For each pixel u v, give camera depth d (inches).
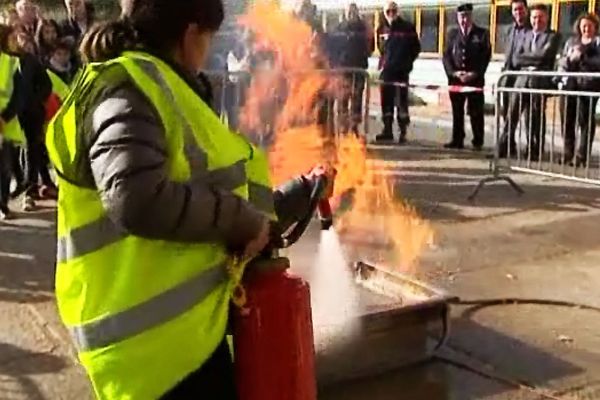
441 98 572.7
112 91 64.1
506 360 155.7
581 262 219.1
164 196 61.7
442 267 215.2
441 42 569.0
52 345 167.6
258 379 73.8
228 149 70.3
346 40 395.5
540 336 167.6
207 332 71.1
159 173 61.9
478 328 171.6
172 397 70.7
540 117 341.1
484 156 400.8
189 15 69.2
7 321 181.8
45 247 243.4
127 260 68.8
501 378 147.9
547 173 310.0
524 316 179.2
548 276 207.2
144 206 60.7
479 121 425.4
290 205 84.7
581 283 201.5
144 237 63.1
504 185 324.8
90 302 70.1
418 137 472.4
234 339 74.7
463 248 232.8
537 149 351.3
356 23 403.9
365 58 401.7
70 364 158.1
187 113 67.6
